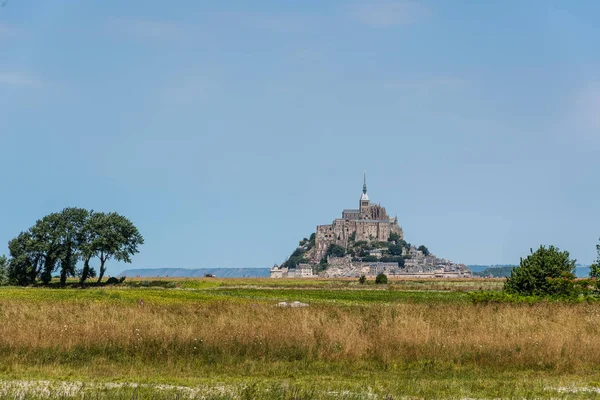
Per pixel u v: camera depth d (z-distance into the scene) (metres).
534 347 59.59
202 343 59.88
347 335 62.91
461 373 53.97
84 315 77.88
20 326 63.62
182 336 61.00
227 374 52.53
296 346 59.84
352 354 58.75
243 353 58.78
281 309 93.88
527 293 125.62
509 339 62.22
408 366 56.12
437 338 62.41
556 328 67.19
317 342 61.56
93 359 55.69
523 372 54.75
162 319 73.75
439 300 170.25
